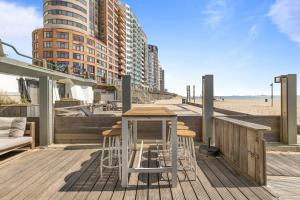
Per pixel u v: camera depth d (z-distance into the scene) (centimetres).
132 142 592
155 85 18225
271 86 3112
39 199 317
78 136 657
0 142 497
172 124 363
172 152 360
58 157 528
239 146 431
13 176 405
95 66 7994
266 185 360
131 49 11712
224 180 385
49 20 7306
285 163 489
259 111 2147
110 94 3497
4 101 1116
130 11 11675
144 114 365
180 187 358
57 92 1869
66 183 373
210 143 602
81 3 7650
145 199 317
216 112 1249
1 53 1078
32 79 1558
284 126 628
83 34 7494
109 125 656
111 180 387
